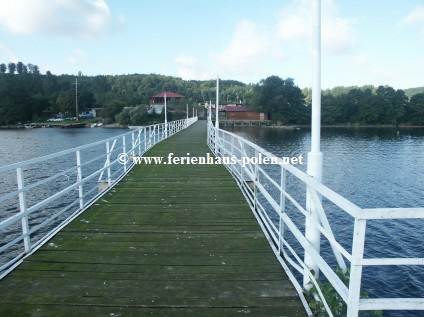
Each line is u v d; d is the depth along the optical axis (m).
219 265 3.50
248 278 3.23
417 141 47.09
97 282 3.12
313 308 2.70
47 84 106.62
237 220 4.95
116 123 82.50
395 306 1.93
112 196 6.32
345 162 28.50
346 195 17.73
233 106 86.38
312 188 2.63
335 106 80.31
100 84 121.38
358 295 1.90
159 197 6.25
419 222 12.59
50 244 3.99
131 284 3.10
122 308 2.73
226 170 9.14
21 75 110.56
